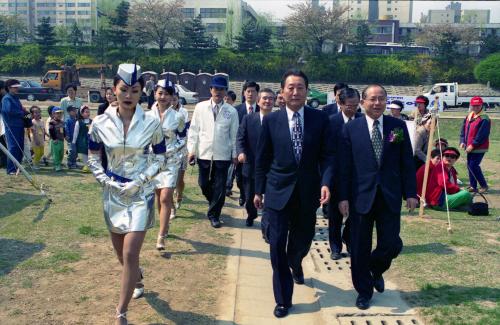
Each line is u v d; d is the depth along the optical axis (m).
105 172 4.19
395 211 4.61
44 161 12.21
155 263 5.70
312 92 38.50
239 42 61.56
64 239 6.29
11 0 89.75
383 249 4.68
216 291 5.03
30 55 58.03
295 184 4.56
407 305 4.75
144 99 25.94
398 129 4.66
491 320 4.36
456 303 4.75
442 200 8.82
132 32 60.00
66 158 13.36
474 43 63.38
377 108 4.65
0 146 7.97
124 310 3.95
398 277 5.45
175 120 6.17
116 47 61.28
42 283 4.93
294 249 5.01
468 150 10.20
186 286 5.10
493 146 19.03
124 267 3.95
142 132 4.07
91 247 6.04
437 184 8.87
